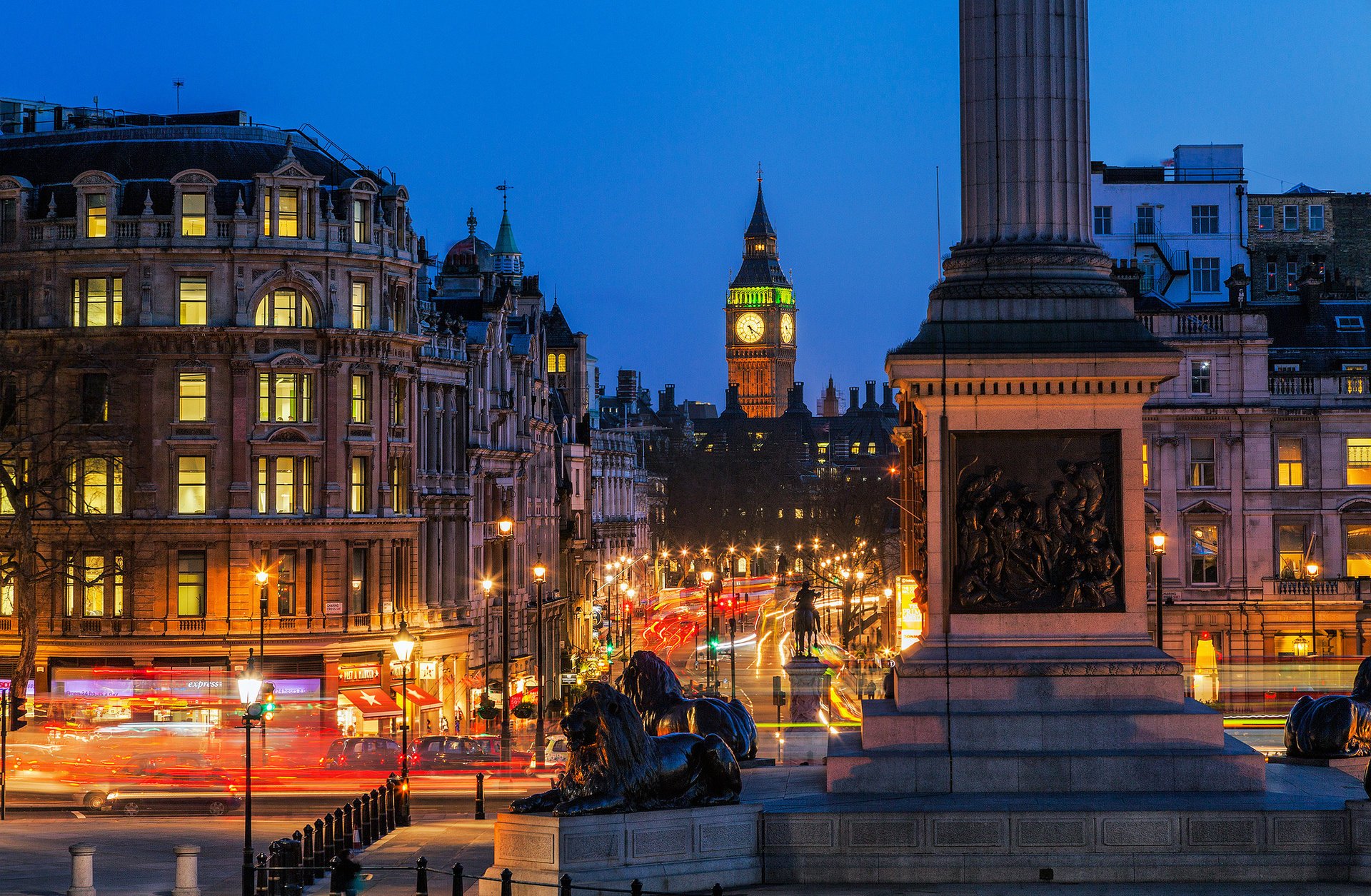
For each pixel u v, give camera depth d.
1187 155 133.00
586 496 164.75
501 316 117.88
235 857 50.91
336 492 93.50
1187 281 129.88
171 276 91.38
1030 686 43.41
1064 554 44.09
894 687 46.34
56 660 90.75
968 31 46.28
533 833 39.28
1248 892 38.78
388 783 56.78
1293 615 102.31
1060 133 45.88
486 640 110.31
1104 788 42.53
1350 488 103.06
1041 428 43.97
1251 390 103.19
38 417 90.94
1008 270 45.22
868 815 40.66
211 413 91.44
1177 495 103.38
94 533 88.62
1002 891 39.34
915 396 44.25
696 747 40.91
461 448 107.94
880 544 198.12
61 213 92.88
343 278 94.19
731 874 40.22
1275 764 48.97
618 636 174.50
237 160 94.25
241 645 90.88
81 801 66.31
